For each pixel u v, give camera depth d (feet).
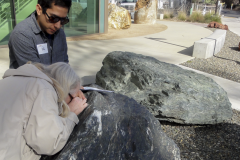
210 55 26.55
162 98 10.55
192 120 10.80
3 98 4.43
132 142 6.37
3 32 28.63
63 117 5.26
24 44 7.14
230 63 24.22
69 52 25.61
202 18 66.80
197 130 11.09
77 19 35.68
